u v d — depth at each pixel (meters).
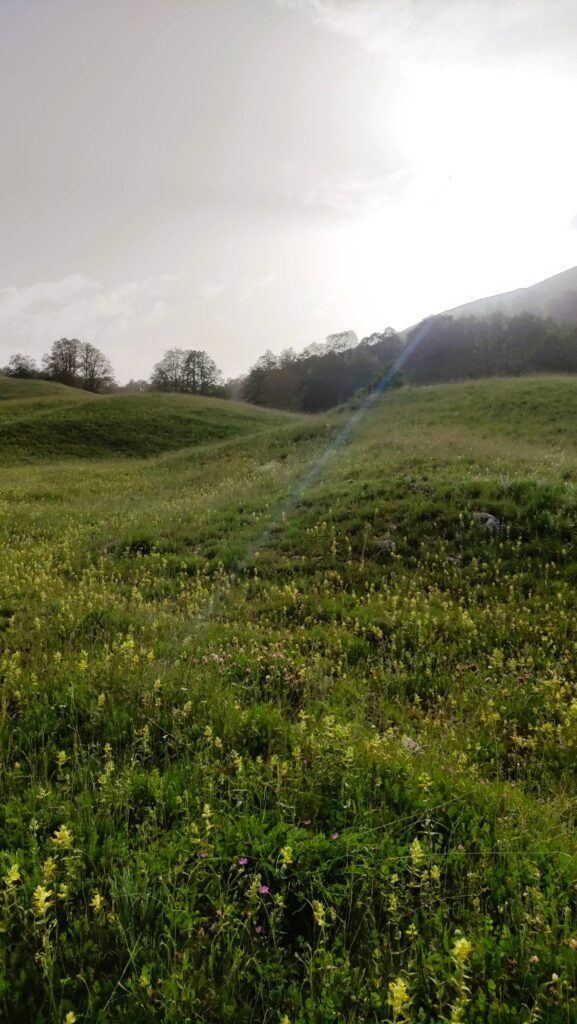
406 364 100.25
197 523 13.98
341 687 5.47
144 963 2.28
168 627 7.11
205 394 103.31
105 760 3.79
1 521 14.81
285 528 12.50
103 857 2.77
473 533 10.57
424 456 17.02
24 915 2.36
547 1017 2.00
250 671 5.53
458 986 1.93
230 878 2.71
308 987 2.23
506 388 34.22
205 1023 2.03
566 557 9.34
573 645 6.49
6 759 3.72
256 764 3.66
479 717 5.01
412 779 3.49
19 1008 2.06
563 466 15.91
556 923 2.41
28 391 72.19
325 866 2.70
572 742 4.50
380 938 2.43
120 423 44.25
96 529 13.99
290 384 111.94
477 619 7.43
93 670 5.03
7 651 5.73
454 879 2.76
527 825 3.24
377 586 9.21
